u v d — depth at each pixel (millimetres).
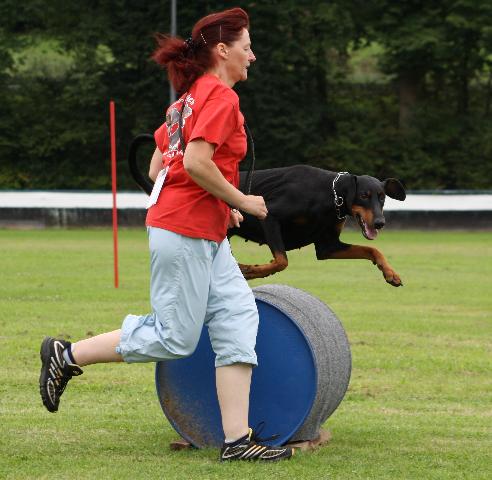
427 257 27453
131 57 55000
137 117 56000
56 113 57562
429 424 9039
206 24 7145
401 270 24141
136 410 9461
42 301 17625
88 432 8469
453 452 7859
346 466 7293
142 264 24547
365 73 62438
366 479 6910
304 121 55562
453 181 57094
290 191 8922
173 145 7117
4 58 57438
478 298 19078
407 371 11789
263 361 7707
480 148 56469
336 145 56438
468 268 24688
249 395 7734
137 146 8125
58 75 59750
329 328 7902
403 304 18109
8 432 8422
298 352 7625
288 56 54969
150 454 7648
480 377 11516
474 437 8492
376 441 8250
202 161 6820
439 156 57031
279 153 56250
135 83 55906
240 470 7047
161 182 7113
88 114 57125
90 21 55562
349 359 8117
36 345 13039
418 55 55438
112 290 19297
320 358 7617
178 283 7047
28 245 30031
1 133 57219
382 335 14477
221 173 7039
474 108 58906
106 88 55969
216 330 7223
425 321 15969
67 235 34438
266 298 7906
